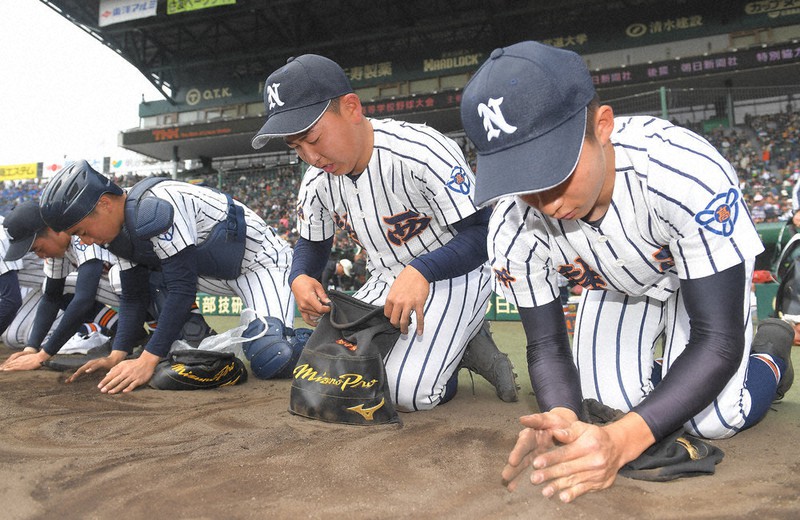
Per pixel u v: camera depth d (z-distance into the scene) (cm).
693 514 112
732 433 163
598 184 107
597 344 186
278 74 175
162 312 257
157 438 174
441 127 2128
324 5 2167
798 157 1639
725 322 116
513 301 148
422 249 214
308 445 163
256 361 290
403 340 209
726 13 1936
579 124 100
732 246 116
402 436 174
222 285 343
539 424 111
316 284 209
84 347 359
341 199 210
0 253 320
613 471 111
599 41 2075
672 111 1914
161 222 243
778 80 1803
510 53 106
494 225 147
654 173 120
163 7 2145
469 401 235
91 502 122
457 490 127
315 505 119
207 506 119
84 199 234
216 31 2295
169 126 2280
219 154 2498
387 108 1995
